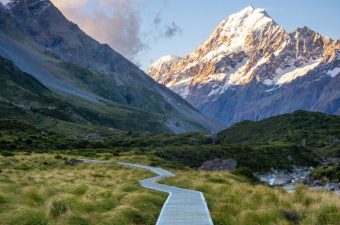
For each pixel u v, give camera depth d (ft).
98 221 67.15
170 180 170.40
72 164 298.35
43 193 93.40
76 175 196.03
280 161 530.68
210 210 85.66
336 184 339.16
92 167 282.97
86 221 66.03
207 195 107.96
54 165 291.17
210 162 380.17
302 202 94.27
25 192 91.40
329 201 79.82
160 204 88.89
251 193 107.34
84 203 78.33
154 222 71.46
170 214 77.77
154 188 133.80
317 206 80.48
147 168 272.31
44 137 549.54
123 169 265.13
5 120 650.84
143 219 71.41
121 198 90.84
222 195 114.11
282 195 102.42
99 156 391.04
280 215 74.69
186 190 125.90
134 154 422.82
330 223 70.49
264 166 489.26
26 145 438.81
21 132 580.30
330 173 366.22
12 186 102.32
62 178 167.43
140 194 89.45
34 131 634.84
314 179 371.56
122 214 69.67
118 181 165.17
